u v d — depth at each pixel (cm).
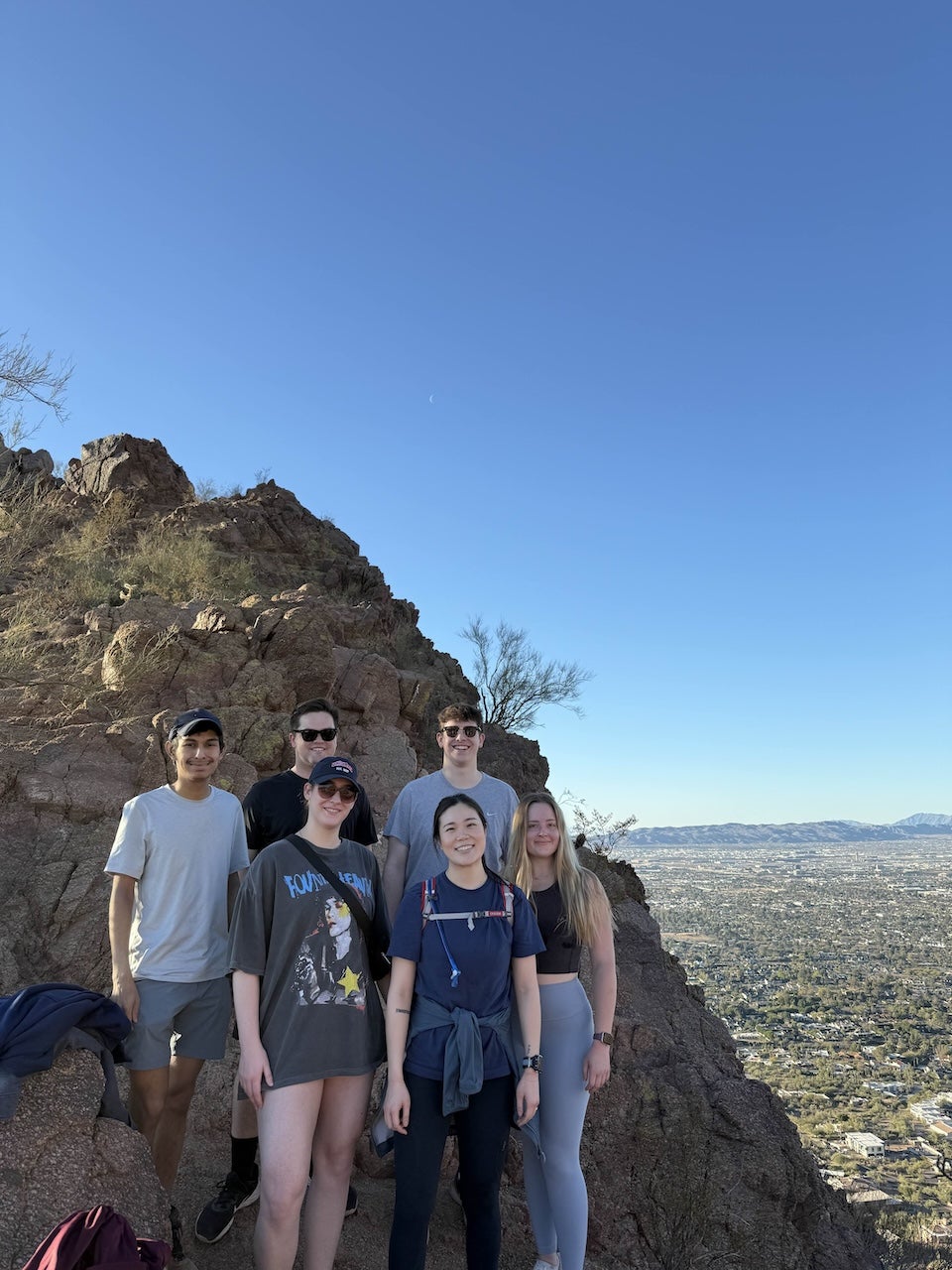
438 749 1134
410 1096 339
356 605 1335
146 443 1789
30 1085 325
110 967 541
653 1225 563
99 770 686
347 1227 436
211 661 853
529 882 412
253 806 425
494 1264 340
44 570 1282
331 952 335
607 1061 401
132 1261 261
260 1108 323
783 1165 630
